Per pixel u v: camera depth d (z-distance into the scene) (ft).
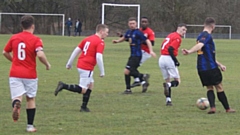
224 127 61.05
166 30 467.93
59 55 198.49
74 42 299.58
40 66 148.66
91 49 70.03
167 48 82.23
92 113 70.69
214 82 70.18
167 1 465.06
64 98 85.40
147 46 95.96
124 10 458.91
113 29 457.68
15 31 435.53
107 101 83.10
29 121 57.26
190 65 163.53
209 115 69.87
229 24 466.70
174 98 87.76
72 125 61.46
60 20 454.40
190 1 466.29
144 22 99.09
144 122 63.93
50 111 71.87
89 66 70.28
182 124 62.75
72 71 135.95
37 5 452.35
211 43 70.03
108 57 193.36
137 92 96.02
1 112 70.18
